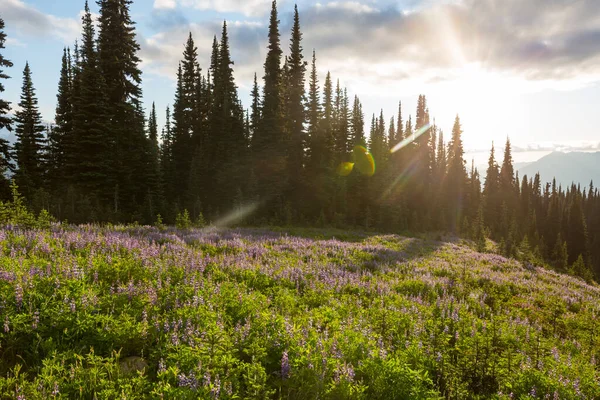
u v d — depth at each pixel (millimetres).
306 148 55688
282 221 40406
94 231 14703
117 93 37625
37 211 24281
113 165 34656
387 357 6125
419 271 18828
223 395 4344
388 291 12586
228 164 46625
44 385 4270
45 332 5426
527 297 16344
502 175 91250
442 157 90250
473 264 25344
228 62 57156
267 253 16344
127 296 7086
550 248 79062
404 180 66625
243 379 5055
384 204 51938
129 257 10156
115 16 36688
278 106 50281
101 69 36438
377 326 8344
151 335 5828
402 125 81500
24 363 4871
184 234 18781
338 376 5281
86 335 5535
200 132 55344
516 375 6402
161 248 12672
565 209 117562
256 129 52094
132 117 37750
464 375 6215
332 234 34000
